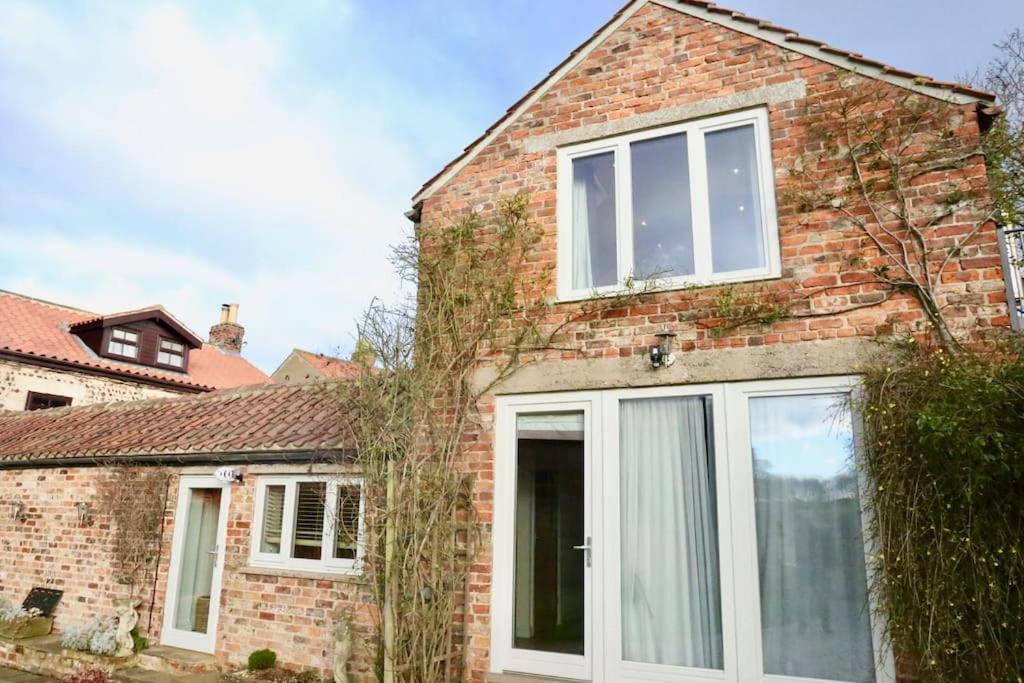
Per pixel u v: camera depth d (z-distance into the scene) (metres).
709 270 6.37
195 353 24.22
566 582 6.34
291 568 8.16
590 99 7.25
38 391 17.48
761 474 5.76
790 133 6.20
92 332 19.58
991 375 4.46
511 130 7.61
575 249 7.07
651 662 5.84
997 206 5.36
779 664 5.42
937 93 5.68
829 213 5.89
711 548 5.85
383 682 6.27
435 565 6.50
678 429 6.18
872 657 5.17
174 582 9.18
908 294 5.49
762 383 5.87
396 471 6.66
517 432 6.85
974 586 4.42
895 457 4.90
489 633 6.44
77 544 10.29
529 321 6.91
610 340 6.53
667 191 6.77
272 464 8.59
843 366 5.55
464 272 7.33
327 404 9.52
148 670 8.45
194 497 9.52
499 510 6.68
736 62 6.58
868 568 5.19
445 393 7.05
